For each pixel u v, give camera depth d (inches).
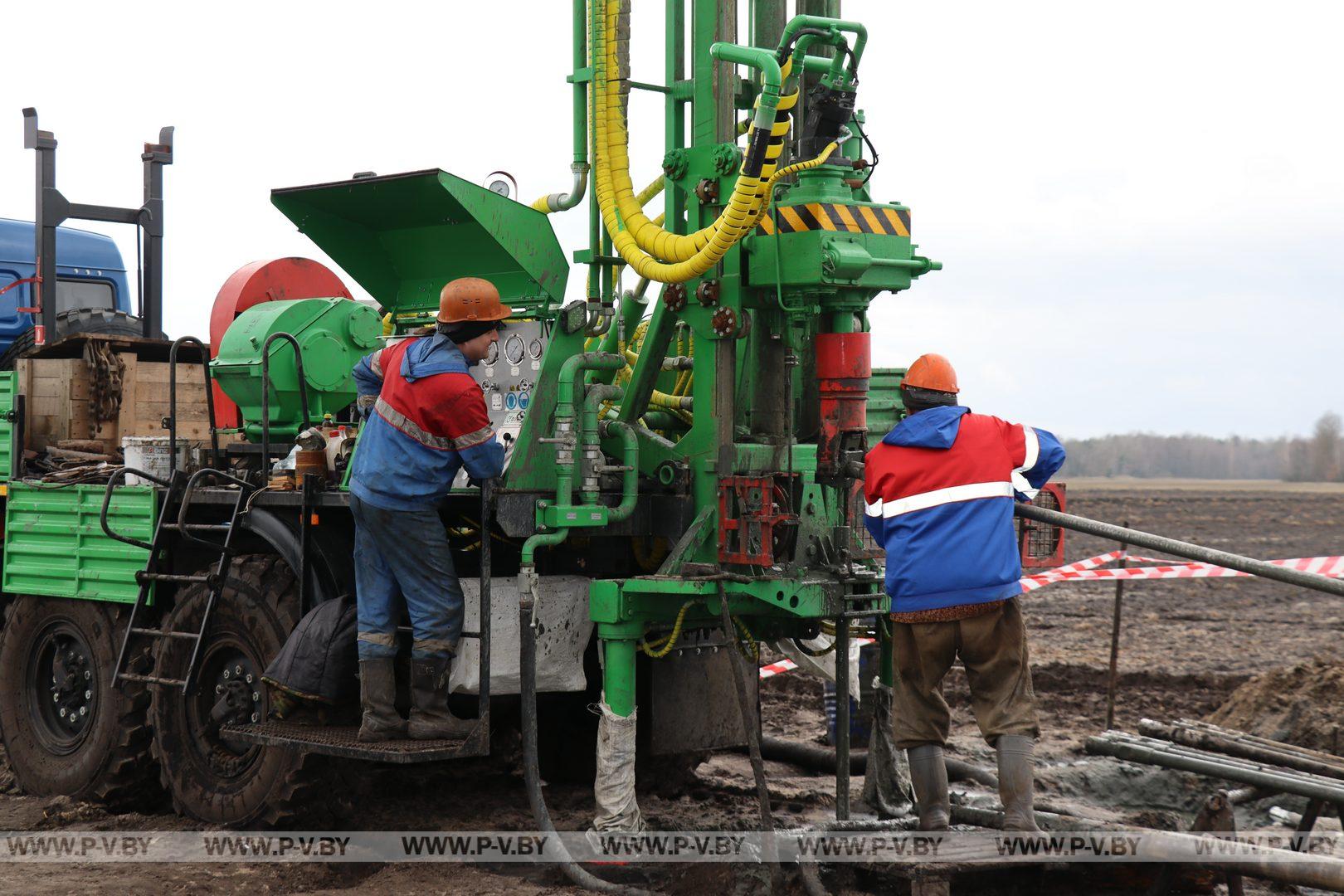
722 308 240.4
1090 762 314.5
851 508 238.1
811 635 260.8
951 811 237.0
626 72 248.4
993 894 207.8
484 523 235.9
